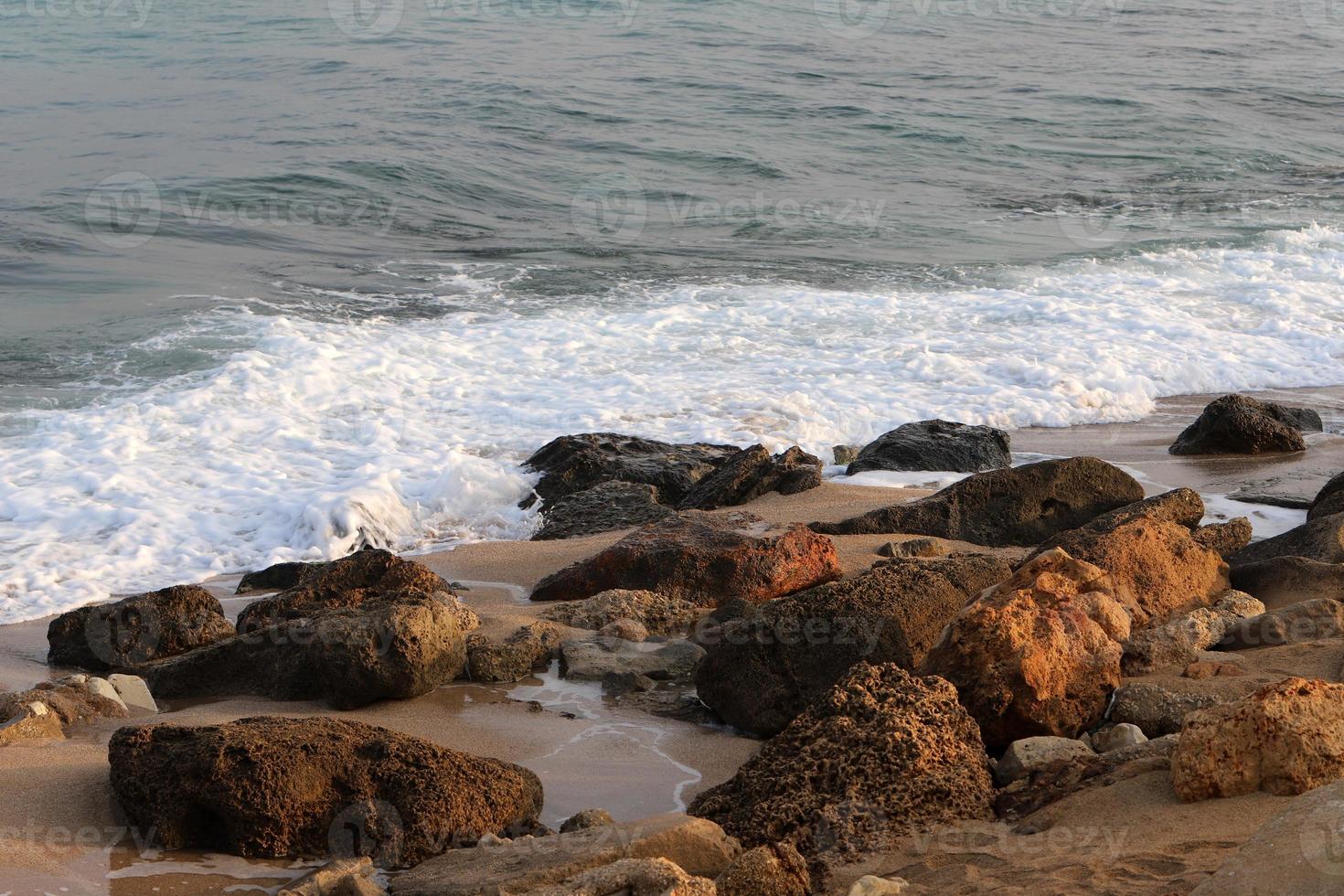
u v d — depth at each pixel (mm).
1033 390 13219
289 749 4551
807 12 39125
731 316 15414
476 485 10125
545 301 15969
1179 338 15008
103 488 9914
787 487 10047
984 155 25641
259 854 4398
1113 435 12242
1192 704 5258
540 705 6035
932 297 16531
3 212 19453
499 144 24531
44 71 30469
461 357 13578
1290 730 4023
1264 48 37500
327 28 35156
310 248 18375
